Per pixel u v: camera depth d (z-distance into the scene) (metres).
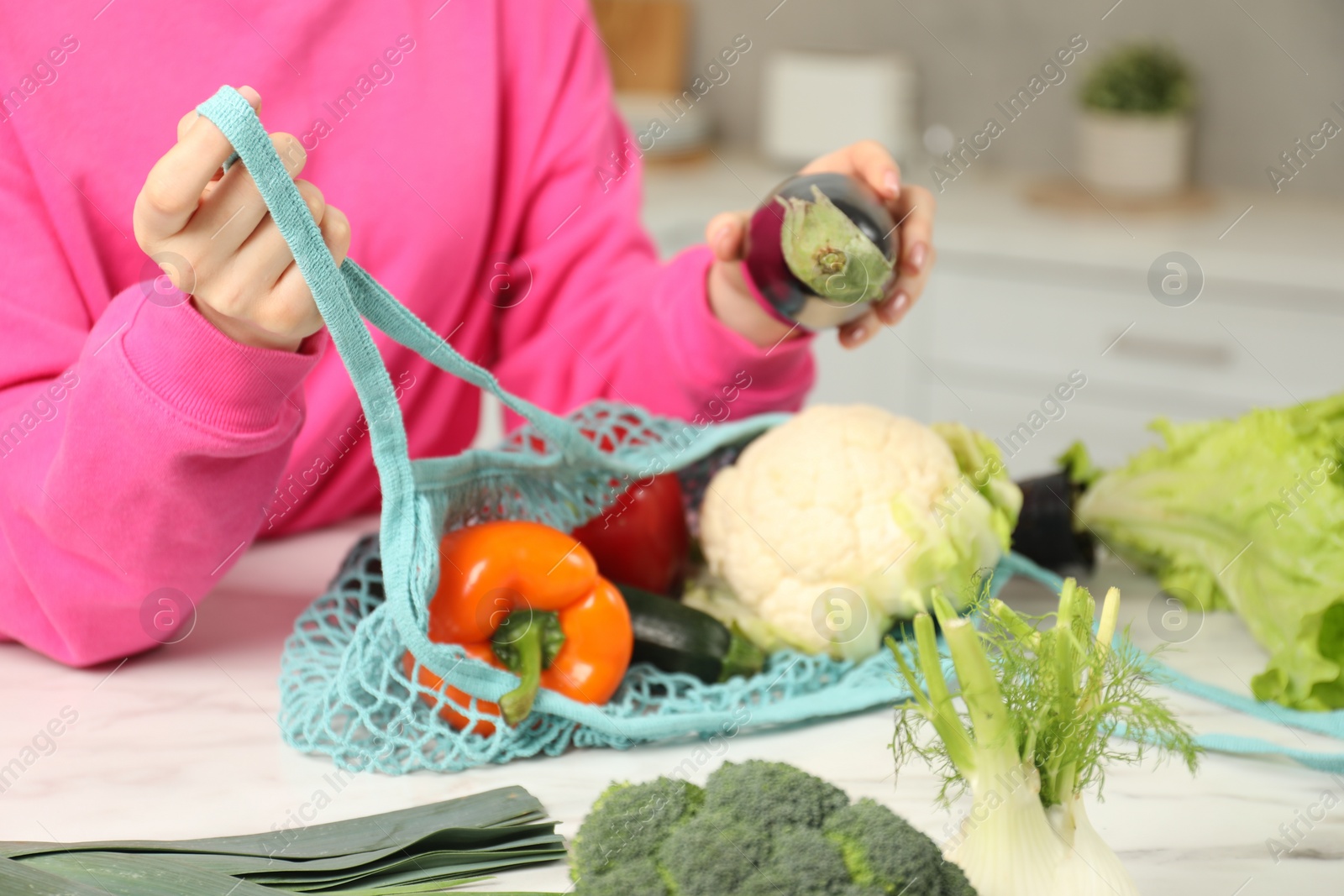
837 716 0.75
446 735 0.68
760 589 0.79
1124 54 2.23
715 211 2.13
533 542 0.72
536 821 0.62
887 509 0.77
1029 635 0.55
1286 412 0.85
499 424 1.60
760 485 0.79
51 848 0.57
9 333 0.79
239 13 0.89
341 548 1.00
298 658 0.73
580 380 1.10
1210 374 1.93
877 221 0.79
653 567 0.81
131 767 0.67
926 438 0.81
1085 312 1.98
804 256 0.80
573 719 0.69
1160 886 0.58
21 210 0.81
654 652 0.75
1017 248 2.00
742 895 0.47
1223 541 0.84
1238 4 2.24
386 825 0.61
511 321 1.14
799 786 0.51
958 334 2.08
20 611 0.77
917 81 2.49
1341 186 2.25
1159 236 1.98
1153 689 0.77
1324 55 2.21
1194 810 0.65
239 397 0.68
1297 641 0.75
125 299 0.73
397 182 0.98
